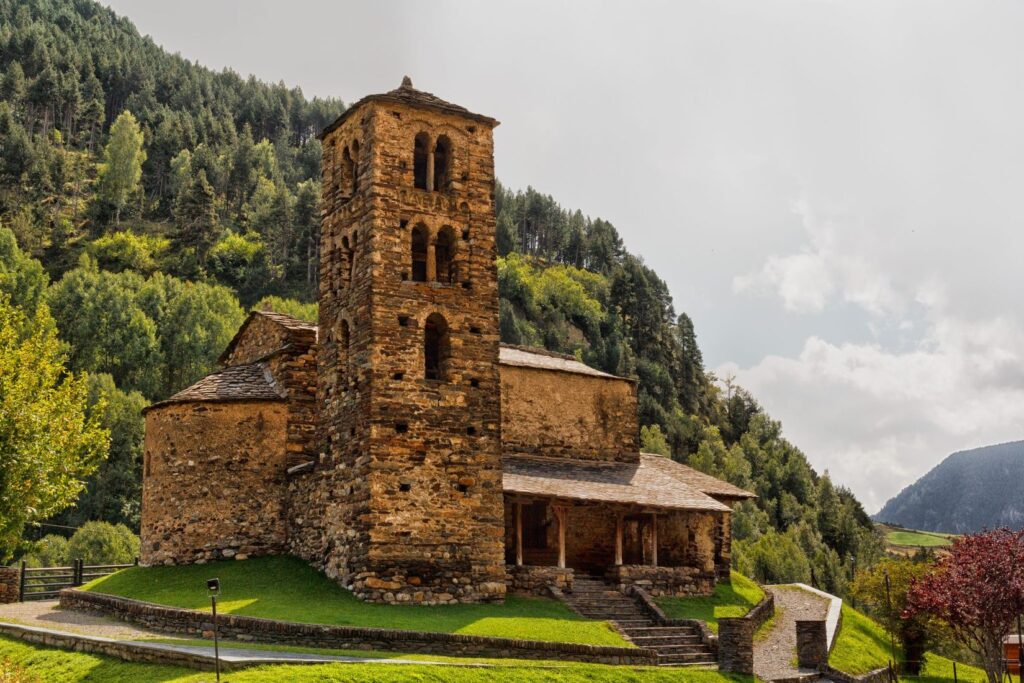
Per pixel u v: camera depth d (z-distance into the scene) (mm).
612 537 51938
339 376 42219
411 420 39938
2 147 176875
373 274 40625
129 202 187250
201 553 42688
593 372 54906
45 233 162625
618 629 38500
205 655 25984
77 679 26906
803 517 129500
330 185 45344
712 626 43219
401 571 38406
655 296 186250
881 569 57688
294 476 43719
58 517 79250
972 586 43062
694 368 177125
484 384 41938
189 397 43875
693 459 127500
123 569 48188
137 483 84438
